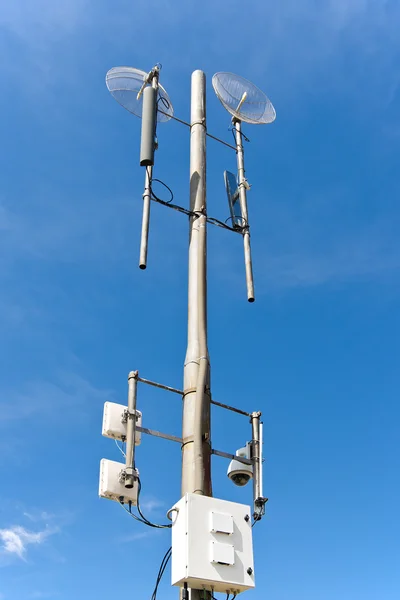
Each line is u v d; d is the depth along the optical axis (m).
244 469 6.36
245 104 8.79
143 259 6.77
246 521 5.64
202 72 8.73
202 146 7.98
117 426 6.33
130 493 6.07
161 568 6.05
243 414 6.75
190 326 6.78
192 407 6.24
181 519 5.47
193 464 5.89
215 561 5.26
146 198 7.20
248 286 7.20
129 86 8.48
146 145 7.25
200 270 7.04
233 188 8.14
